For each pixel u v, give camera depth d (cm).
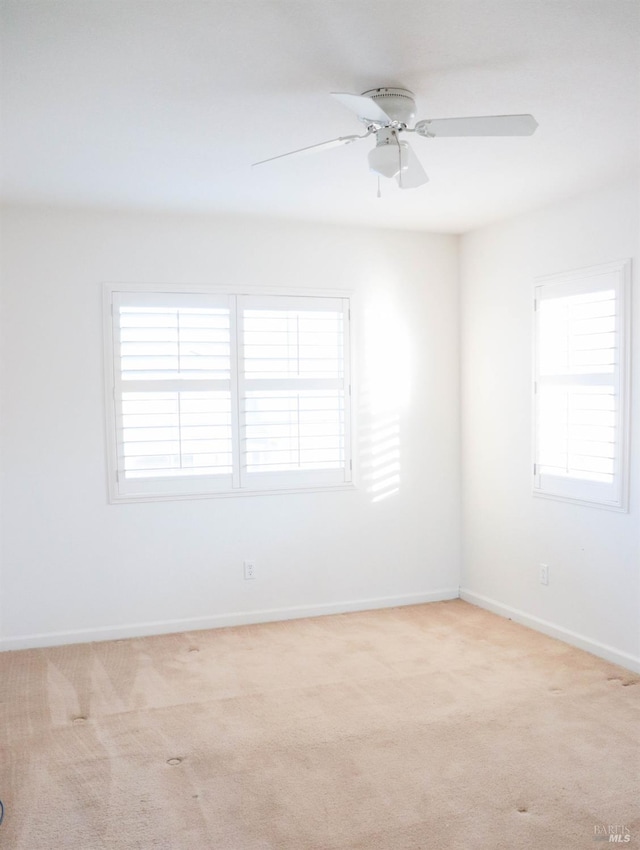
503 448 446
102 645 403
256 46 214
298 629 428
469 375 477
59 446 401
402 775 262
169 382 416
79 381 403
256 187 362
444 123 231
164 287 415
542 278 407
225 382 426
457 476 489
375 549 468
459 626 430
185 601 427
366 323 459
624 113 270
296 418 440
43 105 255
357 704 323
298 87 244
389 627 430
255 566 440
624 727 297
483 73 236
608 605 371
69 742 289
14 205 389
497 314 447
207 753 280
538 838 225
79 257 401
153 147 301
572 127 284
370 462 463
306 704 323
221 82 239
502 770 265
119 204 391
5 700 330
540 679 348
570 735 291
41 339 396
